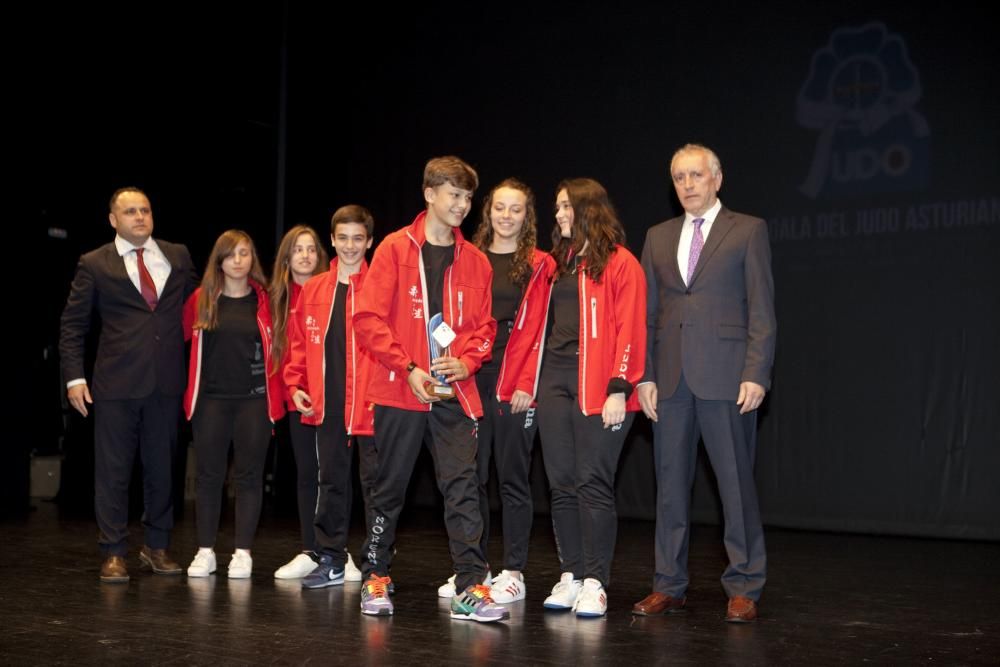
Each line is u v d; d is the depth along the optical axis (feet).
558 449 11.02
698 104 21.52
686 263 10.98
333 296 12.73
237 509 13.34
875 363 19.45
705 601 11.60
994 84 18.48
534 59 23.70
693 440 10.99
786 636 9.74
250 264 13.57
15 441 22.21
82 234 23.88
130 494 23.24
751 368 10.39
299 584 12.55
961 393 18.61
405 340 10.23
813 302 20.12
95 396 12.91
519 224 11.83
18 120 22.12
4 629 9.75
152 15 24.26
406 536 18.03
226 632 9.67
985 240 18.47
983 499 18.30
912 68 19.25
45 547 15.60
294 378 13.00
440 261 10.41
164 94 24.75
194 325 13.23
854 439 19.58
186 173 25.39
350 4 26.27
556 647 9.12
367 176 25.96
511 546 11.84
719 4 21.35
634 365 10.59
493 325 10.59
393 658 8.67
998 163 18.39
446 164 10.23
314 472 13.38
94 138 23.54
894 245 19.34
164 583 12.50
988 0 18.57
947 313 18.79
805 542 18.04
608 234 10.85
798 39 20.45
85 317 13.15
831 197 20.01
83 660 8.55
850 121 19.85
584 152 22.90
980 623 10.59
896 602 11.87
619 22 22.56
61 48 22.57
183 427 21.01
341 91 26.37
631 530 19.69
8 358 22.15
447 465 10.30
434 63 25.09
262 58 26.86
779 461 20.33
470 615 10.15
